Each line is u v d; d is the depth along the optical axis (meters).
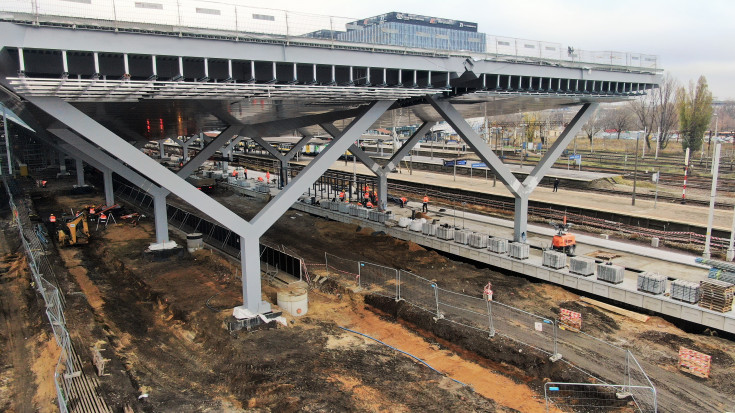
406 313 24.84
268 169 88.81
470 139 30.52
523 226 34.38
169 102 23.31
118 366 19.92
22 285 30.22
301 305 25.39
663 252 32.44
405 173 75.69
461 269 32.34
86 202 59.56
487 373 19.95
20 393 18.50
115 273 33.22
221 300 26.73
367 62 22.28
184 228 44.91
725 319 21.91
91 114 28.23
